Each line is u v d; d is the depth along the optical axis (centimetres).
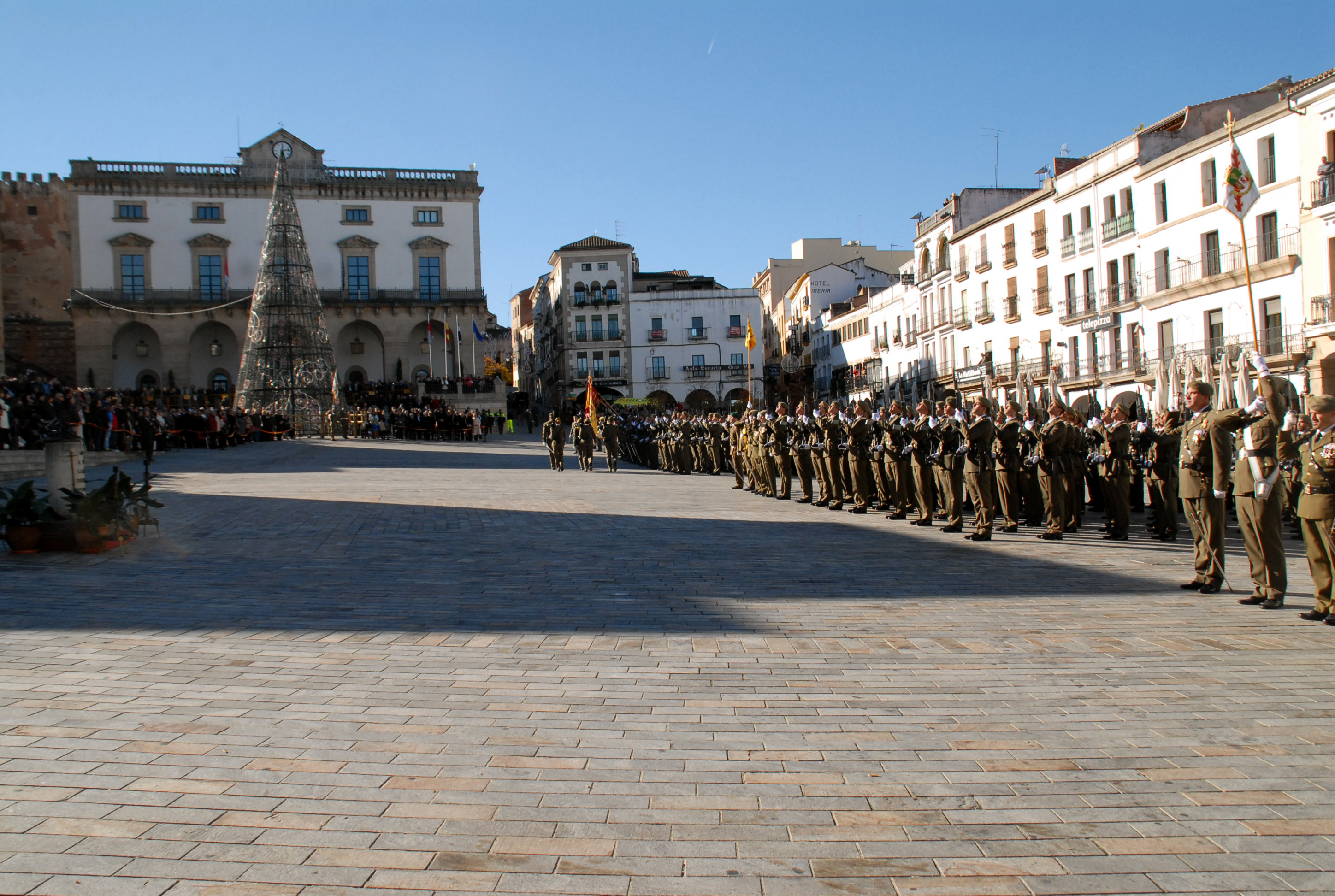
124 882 375
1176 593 984
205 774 480
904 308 6644
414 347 8019
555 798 458
